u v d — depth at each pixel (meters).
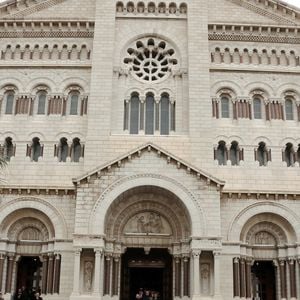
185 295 39.12
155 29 48.16
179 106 45.78
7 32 48.22
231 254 40.84
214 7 49.59
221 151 45.12
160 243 41.62
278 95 46.75
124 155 40.03
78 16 49.09
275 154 44.88
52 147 44.81
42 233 42.50
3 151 44.75
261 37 48.47
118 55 47.16
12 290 41.16
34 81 46.81
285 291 41.25
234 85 46.81
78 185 39.59
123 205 41.59
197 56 46.53
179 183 39.62
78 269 37.59
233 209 42.16
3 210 41.91
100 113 44.41
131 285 45.03
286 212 42.22
